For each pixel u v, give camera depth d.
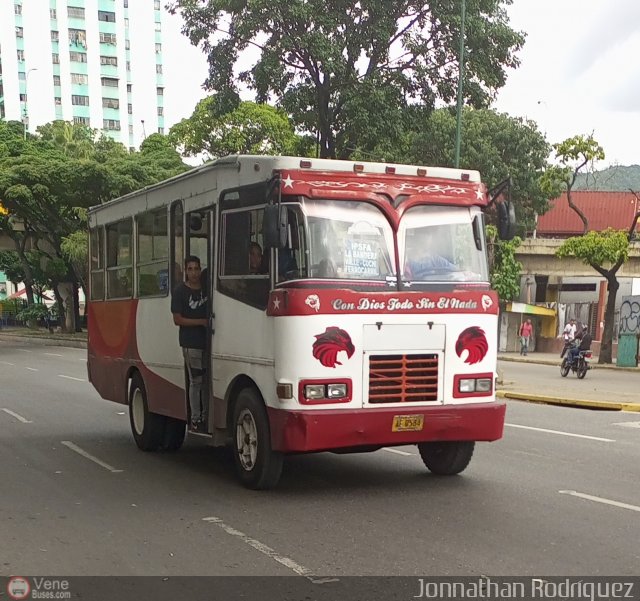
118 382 10.58
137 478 8.11
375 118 24.94
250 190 7.28
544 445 10.17
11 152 41.28
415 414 6.97
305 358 6.68
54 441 10.60
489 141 40.69
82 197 37.72
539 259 39.69
